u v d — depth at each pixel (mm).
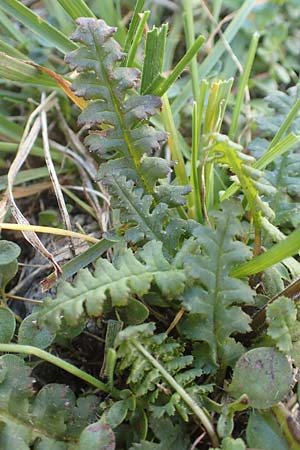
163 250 202
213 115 218
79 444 172
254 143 236
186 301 186
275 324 183
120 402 183
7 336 196
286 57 298
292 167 223
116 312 192
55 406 183
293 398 194
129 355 180
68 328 197
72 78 251
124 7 305
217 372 193
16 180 255
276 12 302
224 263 185
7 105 284
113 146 203
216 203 232
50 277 213
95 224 255
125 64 236
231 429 180
